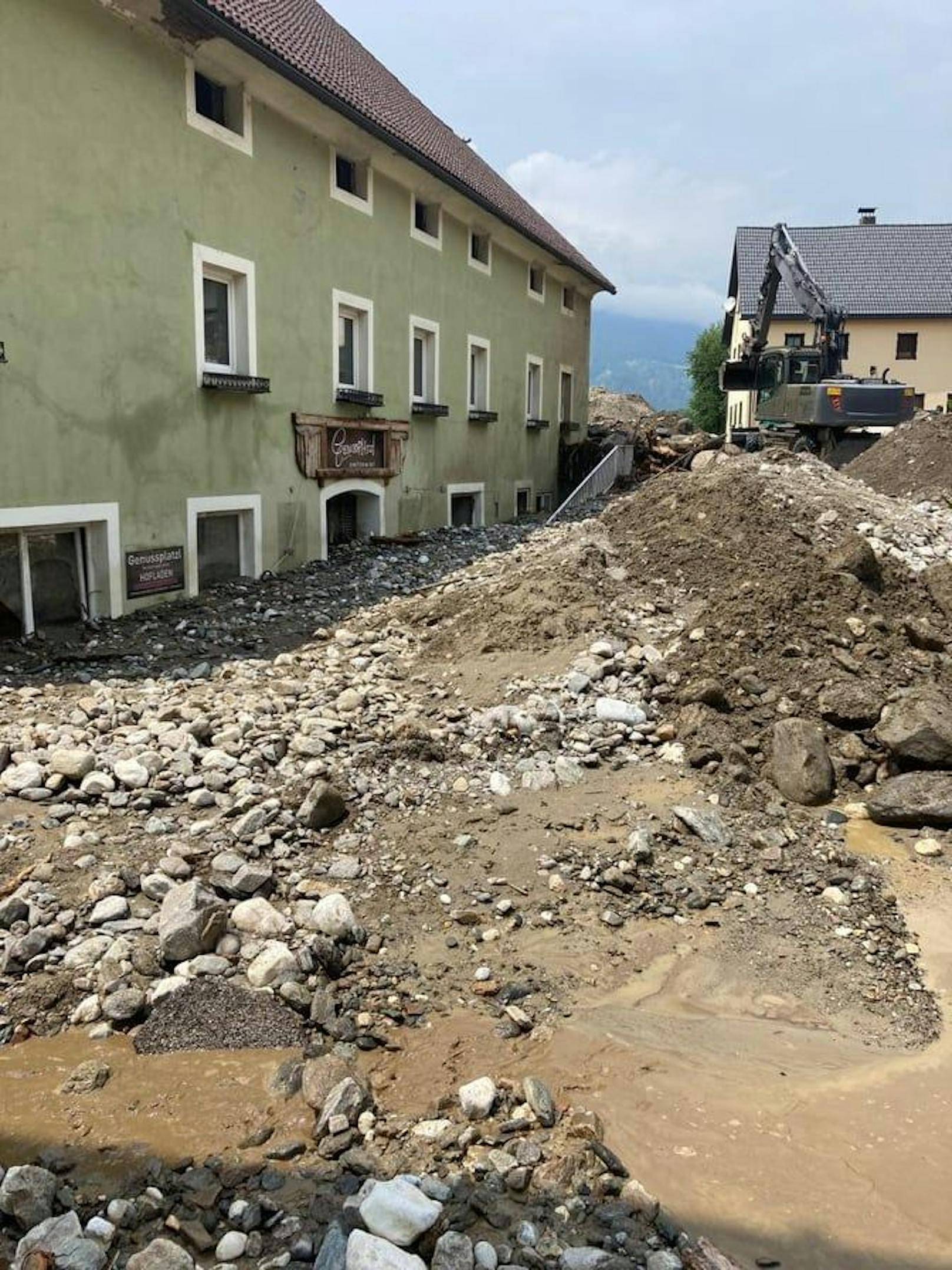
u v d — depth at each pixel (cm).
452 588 1199
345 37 2089
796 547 979
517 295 2325
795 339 4225
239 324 1292
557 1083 371
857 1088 379
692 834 579
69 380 1005
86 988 418
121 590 1093
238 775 612
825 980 455
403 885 509
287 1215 298
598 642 836
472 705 764
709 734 689
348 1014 411
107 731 691
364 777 623
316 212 1434
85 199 1009
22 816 557
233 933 455
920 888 541
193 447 1198
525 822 581
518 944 469
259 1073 372
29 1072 370
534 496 2528
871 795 649
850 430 2014
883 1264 293
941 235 4566
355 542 1664
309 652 938
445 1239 284
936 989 454
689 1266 285
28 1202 297
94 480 1046
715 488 1132
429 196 1802
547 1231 294
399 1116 345
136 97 1066
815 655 775
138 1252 281
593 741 693
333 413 1516
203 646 979
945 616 855
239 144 1247
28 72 933
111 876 486
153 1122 342
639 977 451
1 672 880
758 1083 379
